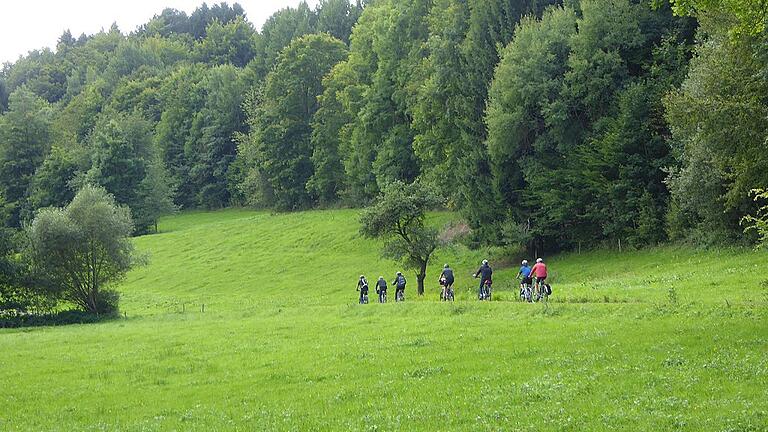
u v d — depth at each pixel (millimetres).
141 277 83000
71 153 126438
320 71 118500
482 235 62719
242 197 140375
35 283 55375
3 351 33406
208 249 92625
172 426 17172
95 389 22781
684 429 13242
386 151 89875
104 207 57594
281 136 115188
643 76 56688
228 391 20891
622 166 55094
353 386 20000
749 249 44688
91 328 45875
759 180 29234
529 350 22672
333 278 70125
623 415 14414
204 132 147000
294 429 15820
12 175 126000
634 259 52375
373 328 32344
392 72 90625
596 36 57438
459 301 39094
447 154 67875
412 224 57844
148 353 29797
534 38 59500
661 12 57781
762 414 13703
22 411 20328
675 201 51375
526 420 14781
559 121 57125
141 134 126250
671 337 22609
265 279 73812
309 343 29328
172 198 139875
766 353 19094
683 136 47250
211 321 44438
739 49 26781
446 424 15086
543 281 36344
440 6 78688
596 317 29000
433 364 22094
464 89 65500
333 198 112062
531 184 59344
